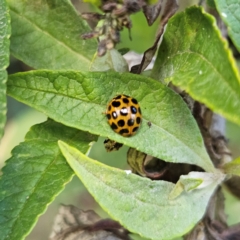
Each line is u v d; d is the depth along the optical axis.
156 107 0.08
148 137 0.08
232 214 0.15
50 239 0.10
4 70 0.07
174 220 0.08
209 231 0.10
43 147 0.08
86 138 0.08
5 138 0.16
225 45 0.07
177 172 0.09
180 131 0.08
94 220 0.10
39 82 0.08
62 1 0.09
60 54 0.09
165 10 0.09
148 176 0.09
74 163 0.08
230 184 0.10
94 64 0.09
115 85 0.08
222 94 0.07
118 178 0.08
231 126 0.15
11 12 0.09
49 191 0.08
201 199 0.09
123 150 0.15
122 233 0.10
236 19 0.08
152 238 0.08
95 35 0.07
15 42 0.09
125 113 0.08
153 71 0.09
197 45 0.07
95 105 0.08
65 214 0.10
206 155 0.09
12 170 0.08
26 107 0.16
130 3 0.07
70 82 0.08
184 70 0.07
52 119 0.09
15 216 0.08
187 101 0.09
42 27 0.09
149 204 0.08
